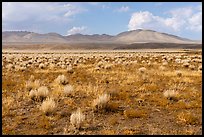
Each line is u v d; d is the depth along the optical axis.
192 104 14.54
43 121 11.70
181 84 20.72
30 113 13.02
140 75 25.73
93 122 11.77
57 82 21.34
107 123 11.67
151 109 13.81
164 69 31.91
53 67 35.25
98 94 15.94
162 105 14.44
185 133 10.55
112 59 56.72
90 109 13.62
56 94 16.36
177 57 61.25
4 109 13.37
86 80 23.28
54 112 12.84
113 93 16.42
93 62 48.19
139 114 12.62
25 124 11.52
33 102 14.99
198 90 18.56
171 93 15.91
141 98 15.96
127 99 15.49
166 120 12.11
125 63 40.78
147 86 19.38
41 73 28.64
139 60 53.62
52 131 10.70
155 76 25.20
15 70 31.11
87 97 16.14
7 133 10.44
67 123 11.62
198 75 25.52
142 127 11.22
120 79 23.27
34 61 50.19
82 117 11.13
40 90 15.63
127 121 11.95
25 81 21.88
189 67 34.16
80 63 46.09
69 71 29.56
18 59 58.41
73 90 16.64
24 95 16.42
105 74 27.00
